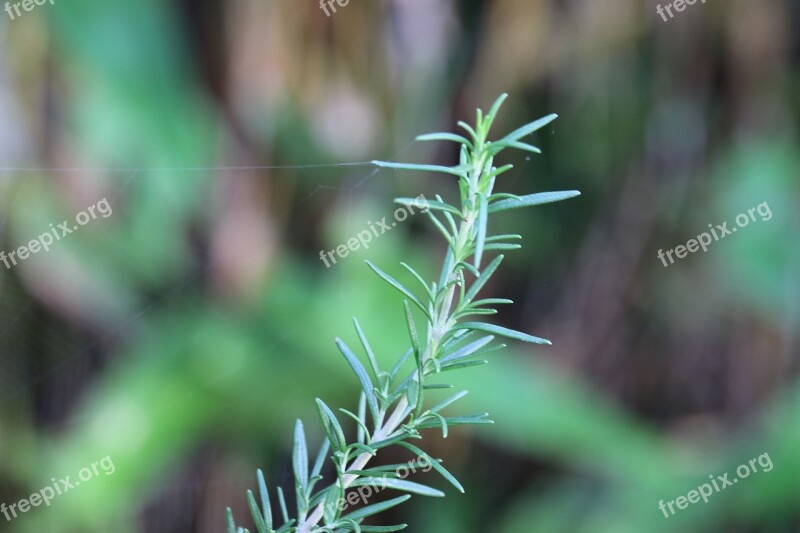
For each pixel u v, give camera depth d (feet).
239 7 6.02
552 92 6.79
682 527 5.84
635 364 7.26
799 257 6.76
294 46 6.12
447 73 6.58
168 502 6.26
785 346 7.00
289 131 6.21
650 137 7.13
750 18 7.01
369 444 1.83
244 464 6.33
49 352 6.10
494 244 1.84
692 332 7.23
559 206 7.11
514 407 5.79
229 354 5.91
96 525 5.61
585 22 6.66
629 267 7.21
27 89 5.60
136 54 5.76
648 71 7.09
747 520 5.99
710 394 7.25
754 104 7.12
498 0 6.54
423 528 6.48
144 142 5.74
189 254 6.06
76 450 5.65
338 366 5.74
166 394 5.81
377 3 6.21
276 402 5.94
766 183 6.91
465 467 6.68
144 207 5.86
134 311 6.15
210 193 6.02
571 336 7.12
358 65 6.28
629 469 5.95
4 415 5.88
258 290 6.05
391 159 6.43
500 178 6.70
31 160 5.64
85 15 5.65
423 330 5.76
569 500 6.30
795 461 5.94
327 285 6.02
